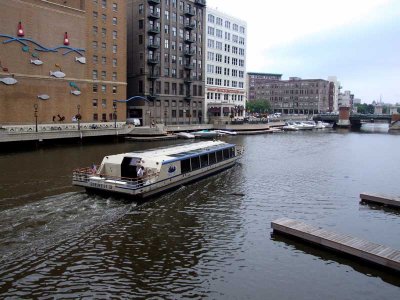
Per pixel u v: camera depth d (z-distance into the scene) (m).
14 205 21.11
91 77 65.69
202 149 32.88
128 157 25.09
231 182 30.28
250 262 15.22
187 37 90.69
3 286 12.75
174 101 88.06
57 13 58.78
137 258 15.22
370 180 32.66
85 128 60.81
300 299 12.64
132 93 83.00
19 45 53.91
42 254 15.12
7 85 52.91
